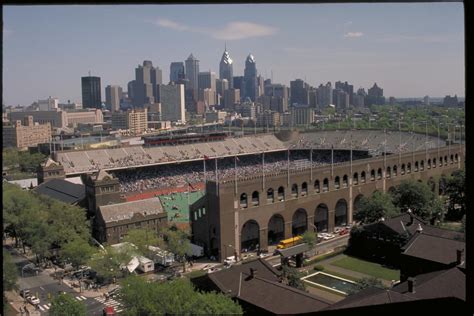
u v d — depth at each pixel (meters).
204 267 83.31
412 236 69.00
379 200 93.38
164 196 142.50
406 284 47.19
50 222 82.25
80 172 152.38
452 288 42.88
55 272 71.62
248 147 192.00
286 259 80.25
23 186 137.25
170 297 36.56
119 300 51.06
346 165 110.94
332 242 95.00
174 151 180.25
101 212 96.44
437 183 126.44
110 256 70.94
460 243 59.72
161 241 82.62
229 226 90.44
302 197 102.94
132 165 161.88
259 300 42.69
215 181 90.12
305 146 190.00
